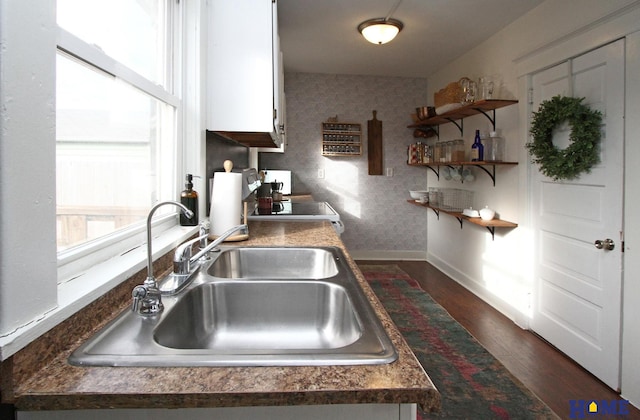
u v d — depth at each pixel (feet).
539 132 8.22
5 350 1.68
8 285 1.73
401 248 16.62
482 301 11.41
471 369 7.29
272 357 2.02
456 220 13.60
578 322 7.70
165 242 4.04
